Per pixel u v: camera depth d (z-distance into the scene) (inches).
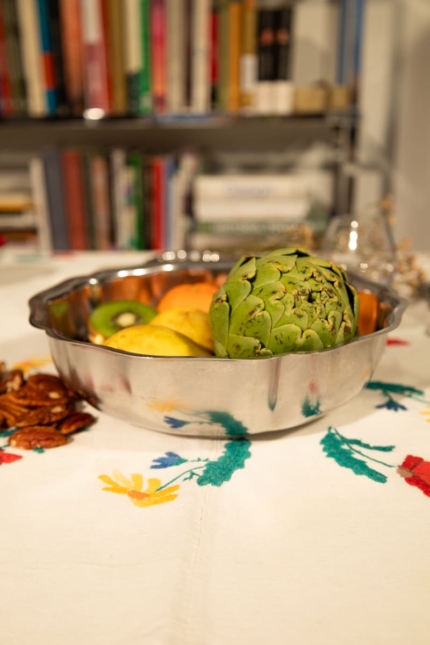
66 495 12.6
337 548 10.9
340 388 14.1
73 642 9.0
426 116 59.3
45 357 20.5
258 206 52.0
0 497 12.5
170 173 52.2
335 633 9.1
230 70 49.5
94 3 47.7
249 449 14.2
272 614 9.5
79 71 49.6
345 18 49.3
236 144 61.1
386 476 13.1
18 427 15.3
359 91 50.7
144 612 9.5
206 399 13.2
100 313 18.2
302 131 60.1
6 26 48.3
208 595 9.8
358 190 62.0
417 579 10.2
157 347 14.8
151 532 11.4
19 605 9.7
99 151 54.0
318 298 13.7
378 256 24.8
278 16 48.2
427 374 18.8
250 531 11.4
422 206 62.1
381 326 17.5
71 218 53.8
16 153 62.1
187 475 13.2
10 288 29.1
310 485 12.8
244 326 13.7
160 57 49.0
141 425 14.6
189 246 53.6
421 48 57.0
